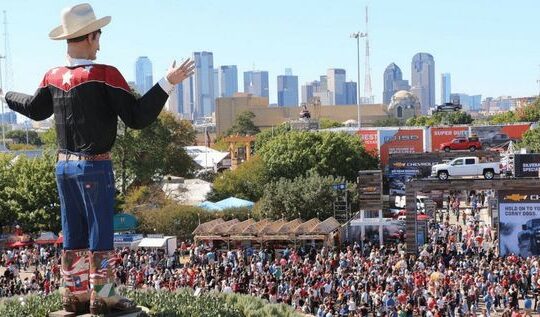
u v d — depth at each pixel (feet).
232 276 129.80
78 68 51.11
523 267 141.38
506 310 115.75
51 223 203.21
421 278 129.59
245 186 271.28
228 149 461.78
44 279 130.82
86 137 51.31
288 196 221.66
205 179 326.24
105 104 51.19
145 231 213.66
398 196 279.49
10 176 210.38
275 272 135.44
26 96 54.34
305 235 173.37
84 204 52.37
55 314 53.98
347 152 289.74
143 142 267.18
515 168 223.51
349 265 145.48
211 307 59.82
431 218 232.53
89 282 53.93
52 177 204.64
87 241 53.78
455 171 222.89
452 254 164.14
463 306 120.16
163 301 60.90
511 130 348.18
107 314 52.95
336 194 222.89
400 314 111.75
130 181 269.23
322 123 616.39
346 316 113.50
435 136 338.75
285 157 281.13
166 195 252.42
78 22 50.98
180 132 304.09
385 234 194.18
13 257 168.76
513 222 181.37
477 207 253.85
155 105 50.65
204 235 178.91
